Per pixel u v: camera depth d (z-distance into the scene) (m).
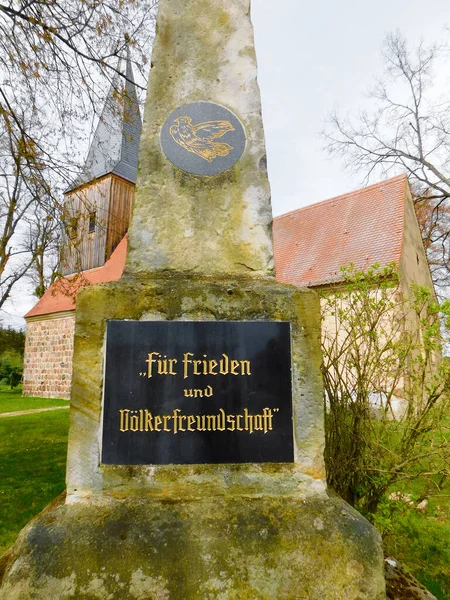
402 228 12.13
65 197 6.67
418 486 3.92
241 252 2.61
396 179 13.72
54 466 5.94
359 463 3.01
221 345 2.34
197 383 2.30
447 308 2.71
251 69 2.86
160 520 2.05
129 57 6.33
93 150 8.14
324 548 2.01
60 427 8.88
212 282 2.46
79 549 1.95
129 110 6.70
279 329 2.38
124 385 2.28
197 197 2.66
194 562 1.94
